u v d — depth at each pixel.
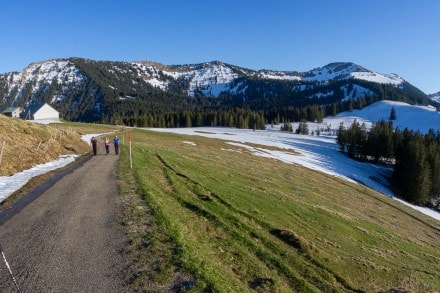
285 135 149.62
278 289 13.58
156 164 35.28
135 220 15.69
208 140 93.81
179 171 34.03
